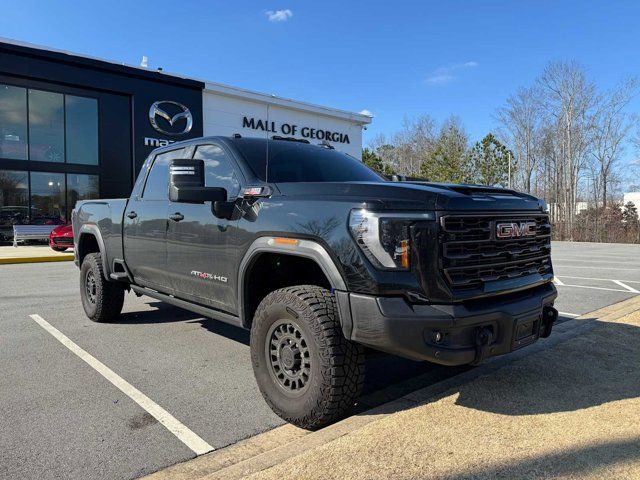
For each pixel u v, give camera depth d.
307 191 3.41
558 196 45.88
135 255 5.25
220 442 3.11
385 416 3.20
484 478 2.43
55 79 19.53
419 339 2.86
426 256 2.90
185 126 22.75
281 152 4.38
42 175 19.94
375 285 2.88
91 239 6.58
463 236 3.05
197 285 4.29
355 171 4.70
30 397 3.82
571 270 12.82
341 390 3.05
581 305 7.32
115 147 21.34
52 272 11.96
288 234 3.34
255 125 24.86
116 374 4.36
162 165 5.09
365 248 2.94
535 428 2.98
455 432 2.94
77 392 3.93
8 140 19.14
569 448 2.71
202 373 4.39
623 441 2.79
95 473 2.73
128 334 5.71
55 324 6.21
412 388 3.98
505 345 3.17
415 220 2.92
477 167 40.50
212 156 4.43
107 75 20.69
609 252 20.92
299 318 3.15
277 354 3.39
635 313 6.14
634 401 3.40
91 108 20.92
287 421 3.32
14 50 18.50
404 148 61.16
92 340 5.46
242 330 5.91
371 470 2.52
